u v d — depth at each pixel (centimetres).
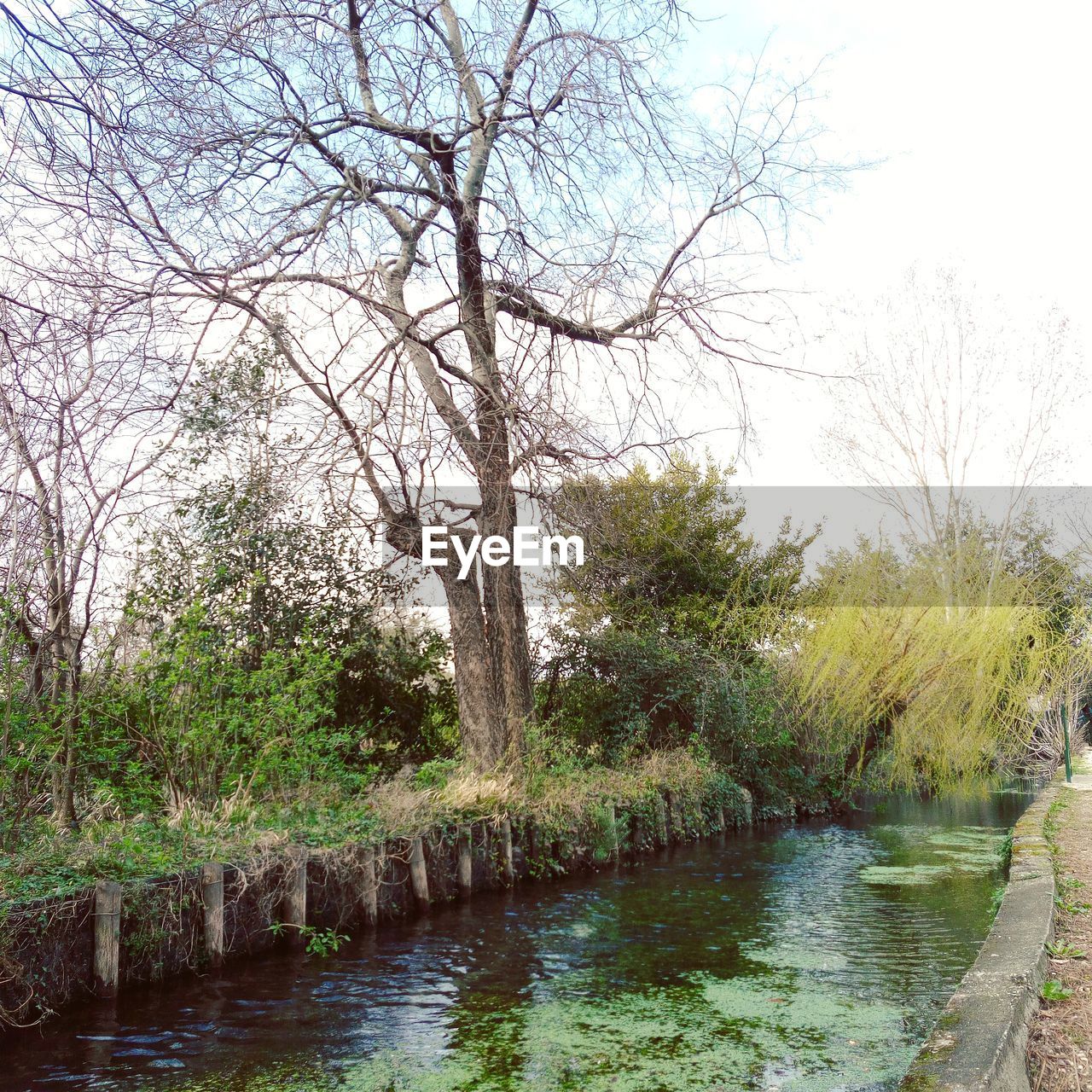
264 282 889
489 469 1069
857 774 1911
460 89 930
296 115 897
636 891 1089
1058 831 1122
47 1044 575
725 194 1181
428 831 992
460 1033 598
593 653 1709
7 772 751
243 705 1014
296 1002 664
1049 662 1933
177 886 713
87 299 750
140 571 1180
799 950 803
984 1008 429
